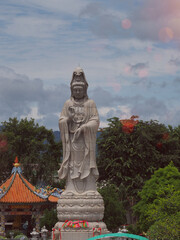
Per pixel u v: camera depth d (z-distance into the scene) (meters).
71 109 47.56
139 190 76.94
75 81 48.22
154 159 81.69
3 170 95.00
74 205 45.56
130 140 82.56
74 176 46.81
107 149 81.62
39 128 98.56
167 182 56.50
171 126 91.06
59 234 44.56
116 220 59.88
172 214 43.94
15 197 65.31
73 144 47.25
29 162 91.44
